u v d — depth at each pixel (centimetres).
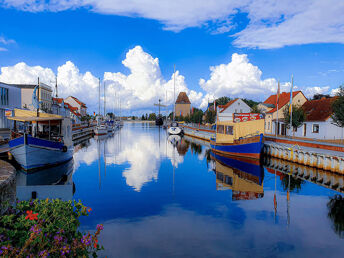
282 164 2747
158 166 2564
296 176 2202
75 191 1628
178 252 862
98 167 2469
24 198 730
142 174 2170
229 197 1535
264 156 3369
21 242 419
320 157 2280
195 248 892
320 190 1731
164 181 1925
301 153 2562
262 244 934
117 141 5175
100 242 927
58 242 435
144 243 922
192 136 6512
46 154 2234
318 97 5978
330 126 3672
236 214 1245
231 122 3309
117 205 1353
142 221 1134
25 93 5997
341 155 2141
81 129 6262
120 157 3123
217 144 3481
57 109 7806
